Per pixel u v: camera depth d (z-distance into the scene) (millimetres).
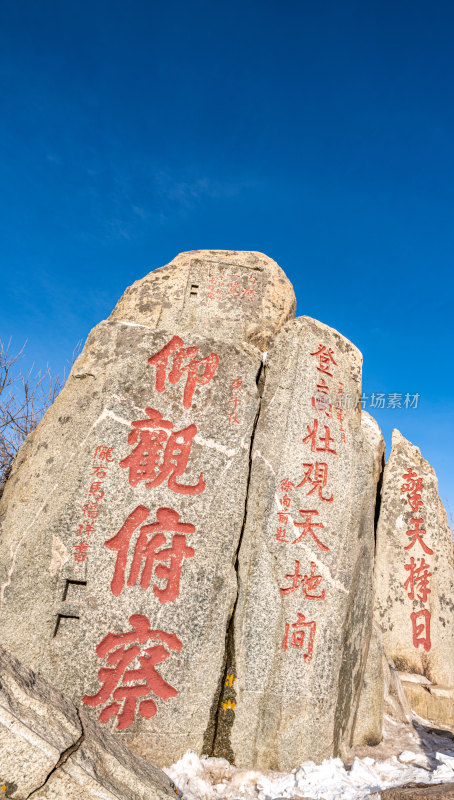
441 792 3889
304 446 5246
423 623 6941
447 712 6309
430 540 7277
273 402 5277
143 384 4863
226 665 4598
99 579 4355
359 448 5574
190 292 7062
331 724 4742
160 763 4156
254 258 7473
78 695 4117
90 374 4910
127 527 4504
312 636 4824
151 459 4691
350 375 5789
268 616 4730
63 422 4809
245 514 4906
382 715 5535
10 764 2857
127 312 6961
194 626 4445
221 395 4996
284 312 7164
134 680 4246
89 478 4551
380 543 7293
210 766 4297
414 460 7707
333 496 5262
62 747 2988
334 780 4422
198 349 5074
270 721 4527
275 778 4340
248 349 5215
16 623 4188
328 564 5062
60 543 4383
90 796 2961
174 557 4523
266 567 4820
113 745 3545
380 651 5621
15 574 4297
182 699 4316
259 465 5047
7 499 4684
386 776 4703
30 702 3082
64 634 4234
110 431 4680
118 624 4305
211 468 4781
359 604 5340
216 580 4574
